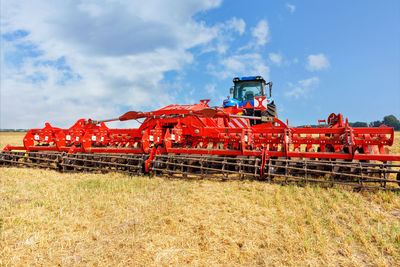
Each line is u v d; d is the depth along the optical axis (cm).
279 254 312
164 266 288
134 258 304
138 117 823
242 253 315
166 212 442
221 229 375
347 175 556
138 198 521
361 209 447
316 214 428
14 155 965
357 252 319
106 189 591
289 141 625
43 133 964
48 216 428
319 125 798
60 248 332
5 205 482
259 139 680
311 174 630
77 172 816
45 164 920
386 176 553
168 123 809
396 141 1725
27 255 314
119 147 827
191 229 377
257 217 416
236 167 654
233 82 1195
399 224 389
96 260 303
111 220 417
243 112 995
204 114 708
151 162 722
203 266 289
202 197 517
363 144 597
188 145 793
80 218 425
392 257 307
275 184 600
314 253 313
